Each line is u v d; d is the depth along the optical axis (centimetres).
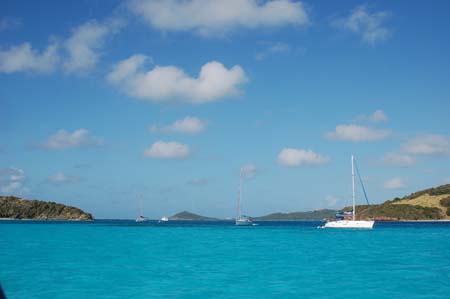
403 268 3828
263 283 3062
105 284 2984
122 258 4500
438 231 11812
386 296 2658
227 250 5528
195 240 7644
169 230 12519
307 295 2670
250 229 13925
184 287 2895
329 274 3475
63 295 2623
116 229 12988
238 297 2597
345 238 8400
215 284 3005
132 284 2986
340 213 12325
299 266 3944
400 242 7162
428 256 4844
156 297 2580
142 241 7306
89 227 14825
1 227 13938
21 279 3162
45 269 3659
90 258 4494
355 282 3117
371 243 6925
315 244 6644
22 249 5541
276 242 7156
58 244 6469
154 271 3578
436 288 2906
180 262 4178
